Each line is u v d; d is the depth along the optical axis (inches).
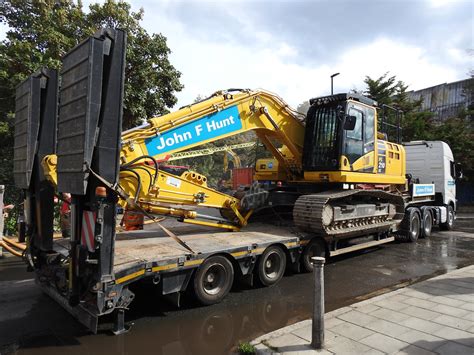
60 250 212.7
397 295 216.4
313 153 323.3
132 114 493.0
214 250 211.3
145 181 222.7
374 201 352.8
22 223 234.8
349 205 303.1
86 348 161.9
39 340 169.0
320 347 148.5
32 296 228.7
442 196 511.8
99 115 156.2
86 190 153.6
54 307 209.8
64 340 169.5
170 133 237.1
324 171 315.0
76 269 167.2
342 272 294.4
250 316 199.5
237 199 281.6
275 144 351.9
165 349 161.5
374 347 149.4
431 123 968.9
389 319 179.3
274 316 199.8
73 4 491.8
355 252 374.3
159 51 509.0
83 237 166.6
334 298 231.1
